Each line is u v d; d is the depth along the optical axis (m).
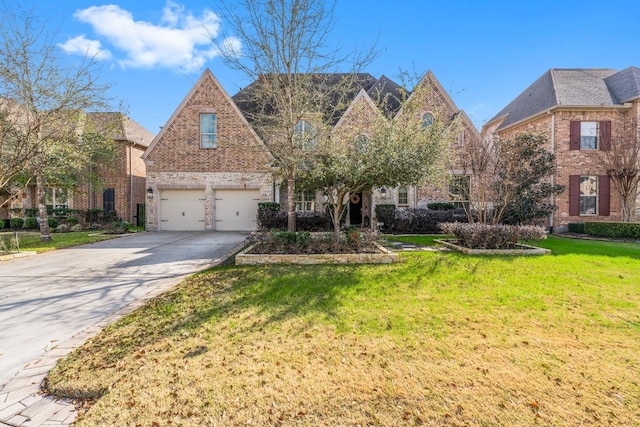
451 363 3.32
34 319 4.67
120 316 4.76
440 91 17.50
